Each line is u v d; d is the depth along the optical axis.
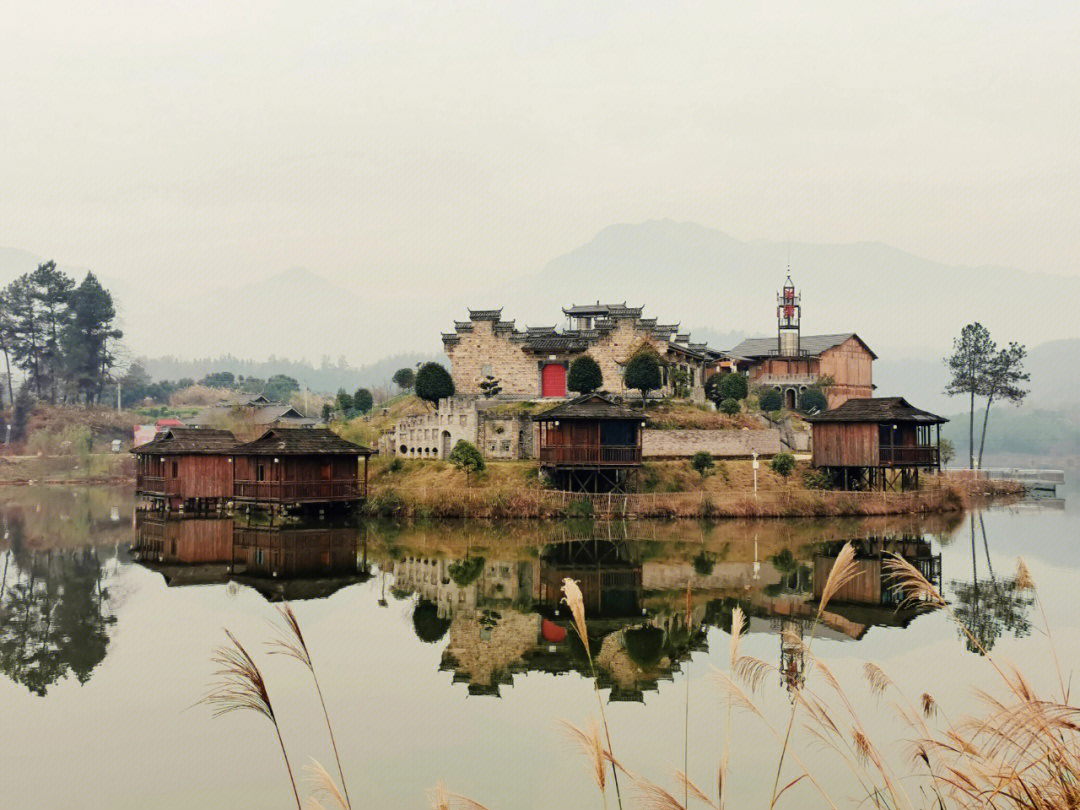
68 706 23.22
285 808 17.58
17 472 103.38
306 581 38.31
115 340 151.75
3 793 18.31
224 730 21.61
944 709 21.03
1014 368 179.25
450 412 67.31
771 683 23.81
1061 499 80.94
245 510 58.41
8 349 141.88
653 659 26.80
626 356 77.31
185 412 152.25
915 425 64.44
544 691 24.03
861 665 25.06
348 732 21.33
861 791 17.30
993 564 42.41
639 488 60.22
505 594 35.91
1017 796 10.34
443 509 56.38
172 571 40.66
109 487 92.62
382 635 29.66
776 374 104.75
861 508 59.94
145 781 18.77
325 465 56.56
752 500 57.84
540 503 56.41
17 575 39.88
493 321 80.25
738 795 17.44
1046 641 27.56
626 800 17.42
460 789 18.12
